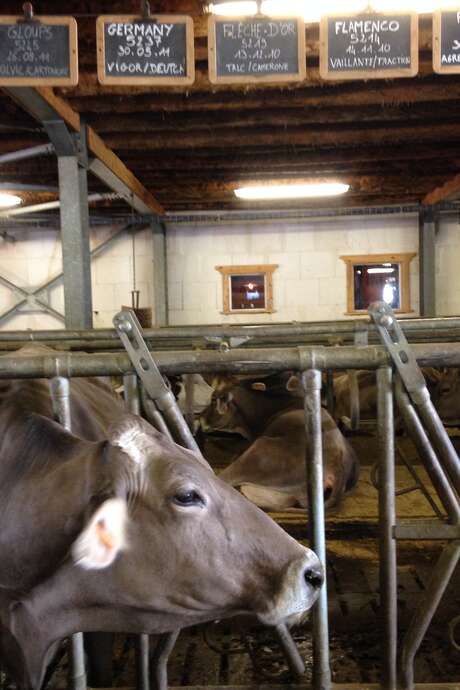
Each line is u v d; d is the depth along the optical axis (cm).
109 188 775
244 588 126
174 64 330
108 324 965
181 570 124
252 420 405
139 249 960
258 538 127
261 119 521
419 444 155
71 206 511
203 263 965
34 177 721
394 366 152
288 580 124
